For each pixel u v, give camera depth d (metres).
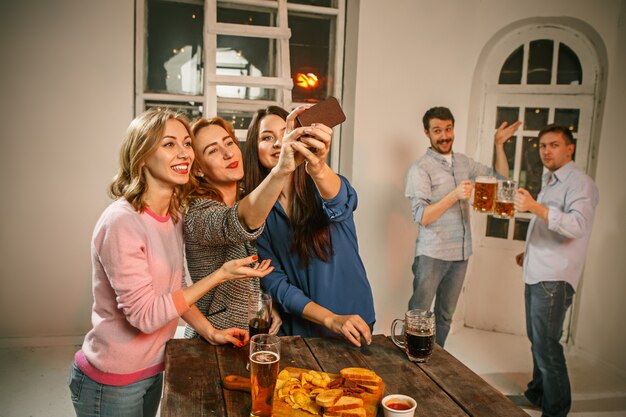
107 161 3.32
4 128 3.17
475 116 3.80
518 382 3.11
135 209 1.56
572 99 3.57
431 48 3.59
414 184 3.18
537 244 2.74
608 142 3.41
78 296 3.39
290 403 1.27
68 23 3.17
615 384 3.12
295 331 1.86
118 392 1.62
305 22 3.61
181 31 3.42
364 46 3.46
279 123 1.91
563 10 3.46
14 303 3.32
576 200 2.64
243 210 1.52
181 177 1.59
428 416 1.25
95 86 3.25
